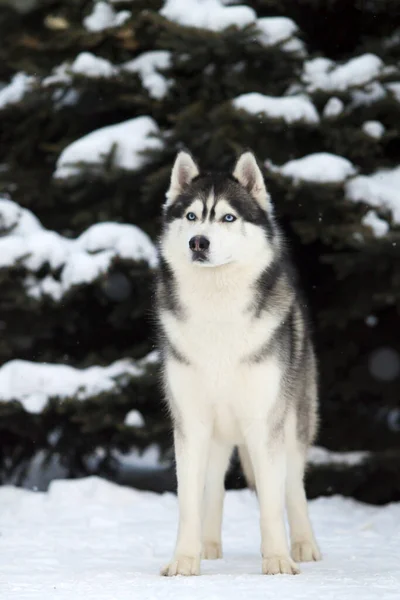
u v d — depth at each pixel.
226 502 12.06
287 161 13.55
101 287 13.43
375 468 13.27
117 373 13.41
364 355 15.02
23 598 6.26
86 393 13.10
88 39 14.26
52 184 14.57
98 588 6.70
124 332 15.27
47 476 15.07
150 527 10.52
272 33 13.51
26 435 14.01
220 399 7.93
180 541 7.67
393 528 10.56
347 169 13.03
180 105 14.52
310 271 14.99
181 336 7.88
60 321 14.19
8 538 9.59
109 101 14.79
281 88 13.91
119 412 13.74
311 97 13.58
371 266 13.46
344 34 15.25
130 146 13.81
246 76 13.88
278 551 7.64
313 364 9.64
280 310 8.04
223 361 7.82
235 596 6.25
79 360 14.95
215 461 8.71
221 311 7.80
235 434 8.28
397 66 13.58
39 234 13.44
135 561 8.40
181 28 12.97
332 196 12.89
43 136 15.35
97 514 11.38
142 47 14.88
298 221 13.34
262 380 7.85
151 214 14.74
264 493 7.80
